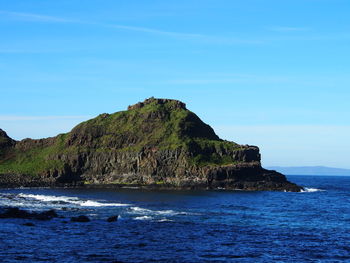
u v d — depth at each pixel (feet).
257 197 520.42
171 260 184.44
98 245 207.21
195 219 298.97
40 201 393.70
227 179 654.12
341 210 395.34
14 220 267.80
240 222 293.64
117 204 385.91
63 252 190.90
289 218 324.80
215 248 209.05
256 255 198.29
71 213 315.58
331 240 237.04
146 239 224.74
